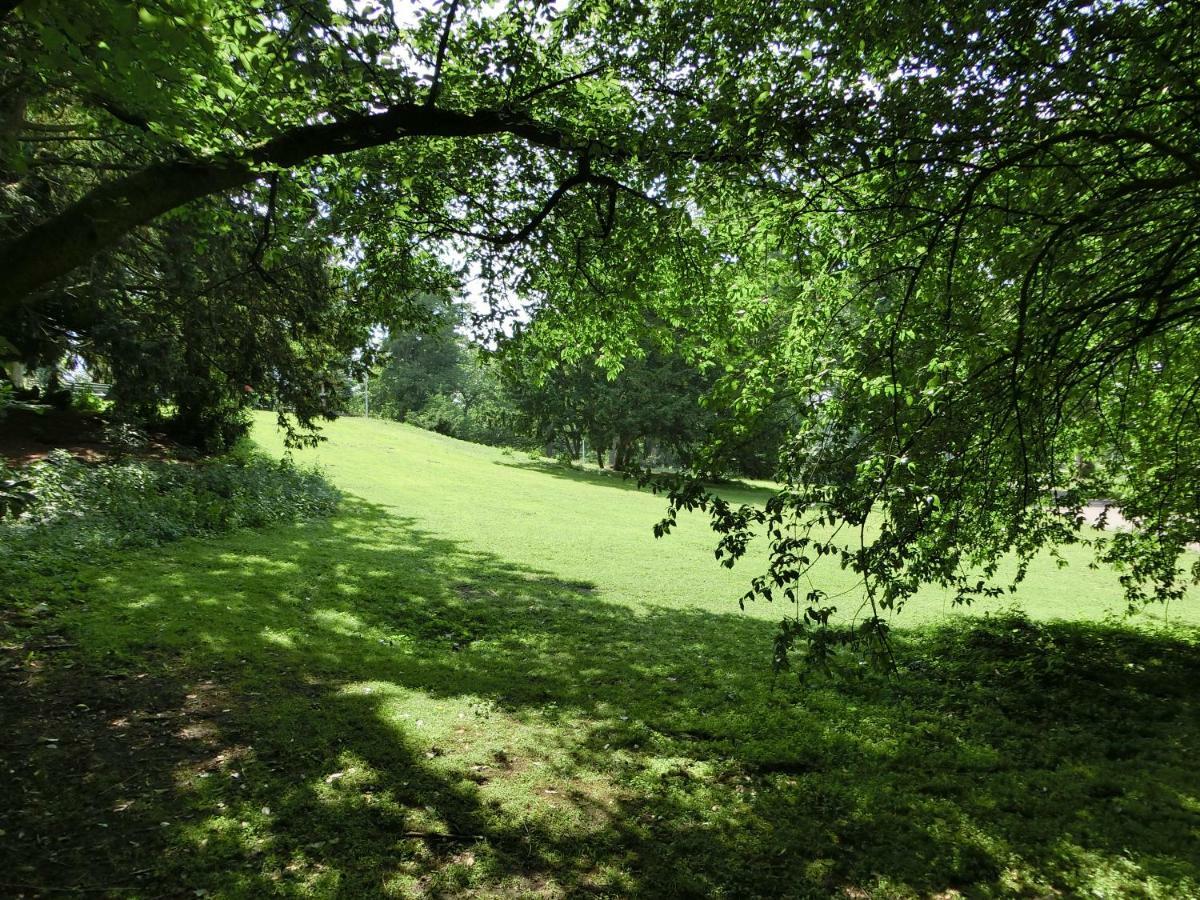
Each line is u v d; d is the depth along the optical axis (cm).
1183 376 714
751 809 464
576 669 750
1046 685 732
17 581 750
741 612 1106
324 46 625
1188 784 512
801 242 662
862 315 612
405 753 507
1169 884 390
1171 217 450
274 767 470
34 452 1356
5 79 747
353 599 923
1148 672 768
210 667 625
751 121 520
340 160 811
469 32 708
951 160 405
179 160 495
